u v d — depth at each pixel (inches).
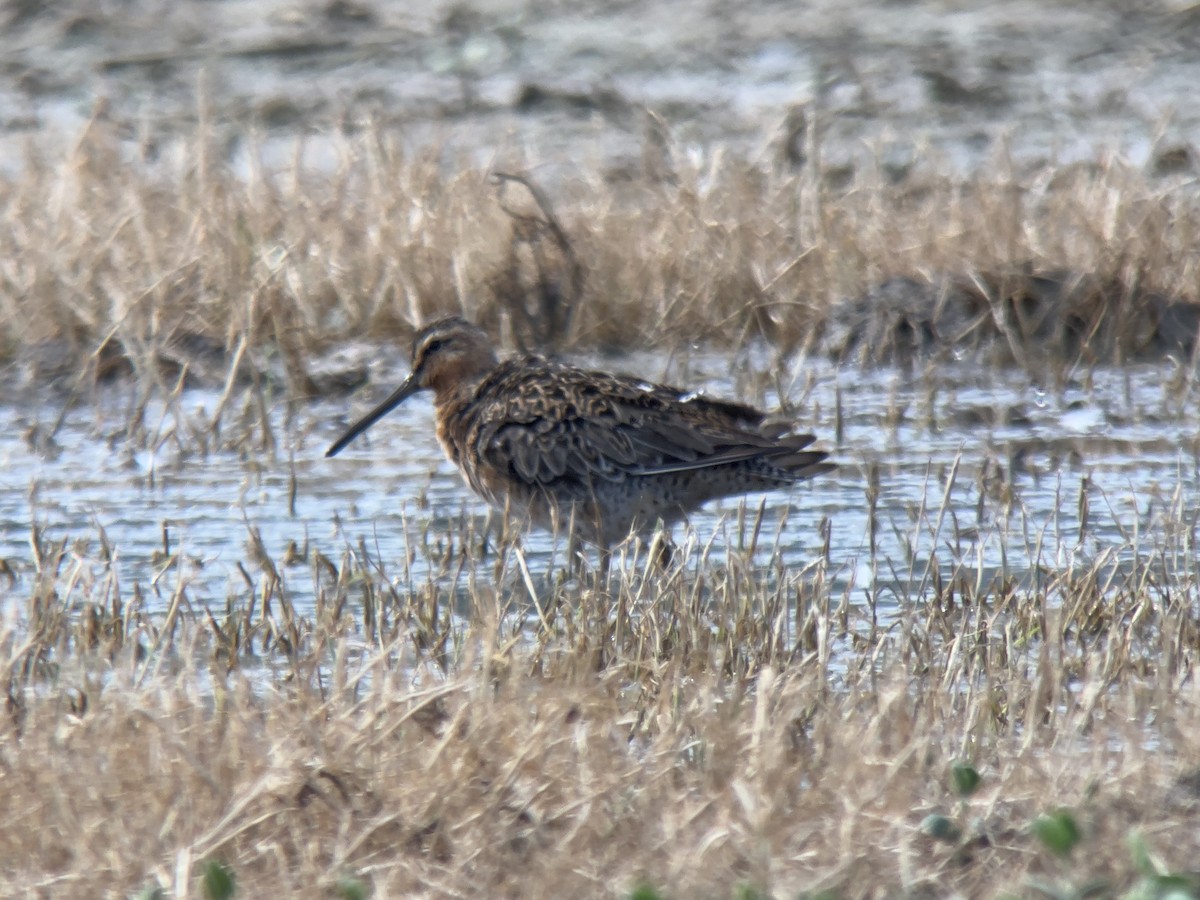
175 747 339.6
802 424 660.7
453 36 1259.8
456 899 308.7
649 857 318.0
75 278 732.7
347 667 416.2
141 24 1268.5
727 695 394.9
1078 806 333.7
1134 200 789.9
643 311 749.9
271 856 320.5
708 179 831.1
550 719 356.8
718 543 539.8
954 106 1093.1
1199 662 404.5
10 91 1124.5
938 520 537.0
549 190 900.0
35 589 457.7
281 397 701.9
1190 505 558.3
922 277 761.0
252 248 751.7
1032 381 703.1
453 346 578.2
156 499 589.3
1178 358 716.0
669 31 1278.3
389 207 787.4
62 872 318.3
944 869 318.3
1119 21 1269.7
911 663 427.8
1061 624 437.4
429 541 545.6
